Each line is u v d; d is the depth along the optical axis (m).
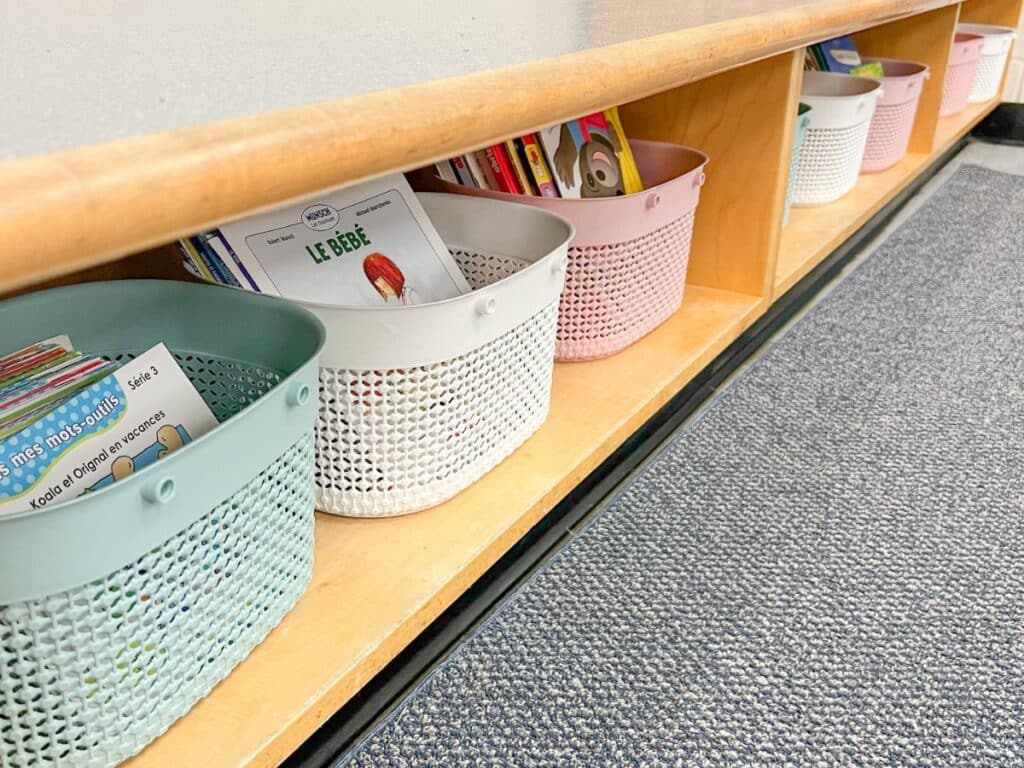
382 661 0.67
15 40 0.58
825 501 0.99
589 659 0.77
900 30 1.98
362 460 0.75
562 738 0.70
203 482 0.54
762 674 0.76
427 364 0.72
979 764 0.68
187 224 0.38
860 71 1.86
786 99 1.13
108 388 0.61
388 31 0.69
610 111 1.14
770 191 1.19
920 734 0.71
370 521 0.78
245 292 0.67
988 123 2.65
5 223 0.31
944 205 1.98
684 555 0.90
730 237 1.24
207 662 0.59
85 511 0.47
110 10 0.71
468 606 0.83
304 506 0.67
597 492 1.00
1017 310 1.46
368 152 0.46
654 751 0.69
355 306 0.70
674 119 1.21
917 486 1.02
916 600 0.85
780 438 1.10
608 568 0.88
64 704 0.51
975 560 0.90
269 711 0.60
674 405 1.16
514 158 1.01
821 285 1.56
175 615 0.55
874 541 0.93
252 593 0.62
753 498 0.99
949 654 0.79
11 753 0.51
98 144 0.36
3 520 0.45
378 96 0.48
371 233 0.83
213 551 0.57
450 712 0.72
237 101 0.44
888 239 1.78
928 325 1.41
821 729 0.71
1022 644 0.80
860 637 0.80
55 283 0.80
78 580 0.48
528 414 0.88
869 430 1.12
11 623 0.48
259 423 0.58
